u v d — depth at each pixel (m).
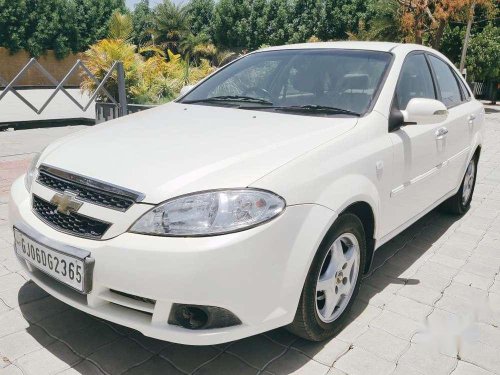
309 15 35.72
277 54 3.88
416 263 3.86
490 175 7.03
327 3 34.56
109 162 2.44
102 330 2.77
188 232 2.11
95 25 34.09
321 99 3.25
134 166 2.37
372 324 2.95
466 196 5.05
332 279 2.66
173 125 2.96
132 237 2.15
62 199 2.40
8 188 5.36
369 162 2.83
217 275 2.09
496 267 3.84
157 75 12.74
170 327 2.16
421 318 3.04
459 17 19.31
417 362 2.61
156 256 2.09
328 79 3.39
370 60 3.49
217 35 39.38
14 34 29.58
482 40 21.12
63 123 10.41
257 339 2.74
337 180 2.57
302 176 2.41
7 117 11.05
